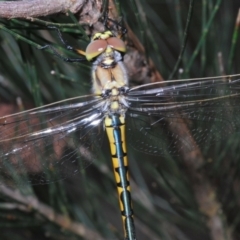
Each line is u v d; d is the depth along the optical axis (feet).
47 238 1.73
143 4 1.72
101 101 1.66
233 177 1.70
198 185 1.70
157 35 1.72
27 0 1.58
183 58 1.66
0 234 1.72
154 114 1.66
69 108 1.66
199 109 1.66
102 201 1.82
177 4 1.66
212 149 1.70
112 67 1.65
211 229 1.72
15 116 1.64
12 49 1.64
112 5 1.61
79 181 1.73
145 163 1.73
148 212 1.73
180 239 1.73
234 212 1.72
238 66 1.74
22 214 1.69
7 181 1.64
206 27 1.63
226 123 1.66
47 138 1.65
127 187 1.67
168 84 1.66
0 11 1.58
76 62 1.63
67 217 1.70
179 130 1.66
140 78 1.65
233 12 1.80
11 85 1.69
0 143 1.64
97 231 1.71
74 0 1.59
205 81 1.65
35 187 1.69
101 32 1.62
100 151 1.69
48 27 1.60
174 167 1.69
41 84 1.69
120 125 1.66
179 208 1.72
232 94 1.65
